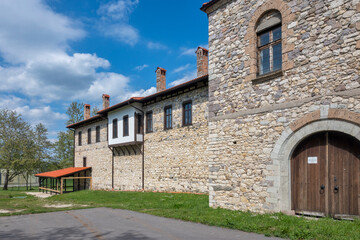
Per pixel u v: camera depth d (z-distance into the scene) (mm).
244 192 7777
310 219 6191
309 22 6781
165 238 5305
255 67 7953
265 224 5934
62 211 9547
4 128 31234
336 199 6215
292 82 6996
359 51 5902
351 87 5953
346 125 5977
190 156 14266
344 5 6211
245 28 8281
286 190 6926
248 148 7812
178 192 14398
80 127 26703
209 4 9312
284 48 7227
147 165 17203
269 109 7418
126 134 18750
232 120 8352
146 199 12555
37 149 31875
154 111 17094
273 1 7582
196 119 14125
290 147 6934
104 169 21938
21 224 7164
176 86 14719
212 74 9156
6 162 30156
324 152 6496
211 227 6137
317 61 6562
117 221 7242
